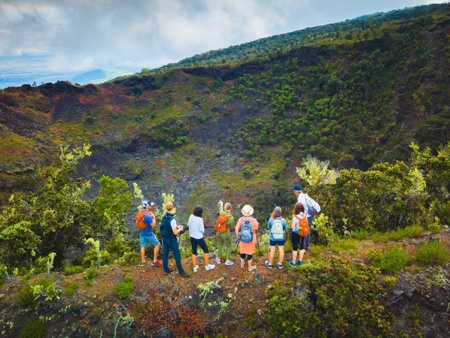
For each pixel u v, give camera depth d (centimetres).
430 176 1648
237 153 7900
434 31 6831
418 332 795
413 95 6125
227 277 907
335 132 6850
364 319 763
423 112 5794
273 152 7462
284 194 6141
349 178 1703
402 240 1055
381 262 908
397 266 895
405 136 5497
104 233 1908
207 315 834
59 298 854
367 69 7475
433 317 812
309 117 7794
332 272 820
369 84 7212
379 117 6362
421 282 855
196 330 802
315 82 8781
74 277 938
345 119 6950
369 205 1541
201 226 902
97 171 7381
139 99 9581
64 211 1748
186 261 1017
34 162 6050
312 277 834
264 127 8238
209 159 7938
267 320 802
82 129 8200
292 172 6700
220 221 927
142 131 8519
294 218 901
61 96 8769
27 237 1438
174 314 829
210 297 856
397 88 6525
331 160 6122
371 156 5738
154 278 912
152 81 10025
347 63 8281
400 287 850
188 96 9788
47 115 8200
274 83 9581
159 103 9556
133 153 8212
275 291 845
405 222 1411
